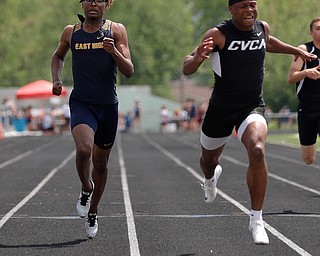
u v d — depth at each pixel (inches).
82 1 504.4
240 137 488.4
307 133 682.8
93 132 494.9
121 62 490.6
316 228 565.0
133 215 631.2
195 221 599.8
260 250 490.0
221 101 502.3
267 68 2802.7
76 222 597.6
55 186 854.5
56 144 1833.2
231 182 884.6
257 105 501.0
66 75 4665.4
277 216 620.4
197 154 1411.2
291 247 498.3
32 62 4478.3
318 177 948.6
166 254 481.1
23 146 1740.9
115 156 1362.0
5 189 824.9
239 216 621.9
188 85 6200.8
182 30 4815.5
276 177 949.2
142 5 4672.7
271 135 2262.6
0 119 2466.8
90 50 503.5
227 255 476.4
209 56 506.6
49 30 4517.7
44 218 617.9
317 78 631.8
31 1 4298.7
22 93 2723.9
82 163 486.9
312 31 655.8
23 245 510.6
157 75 4847.4
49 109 3115.2
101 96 505.0
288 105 2856.8
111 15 4596.5
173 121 3331.7
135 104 3238.2
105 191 800.9
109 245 509.4
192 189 818.2
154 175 983.6
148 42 4714.6
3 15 4104.3
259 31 500.4
